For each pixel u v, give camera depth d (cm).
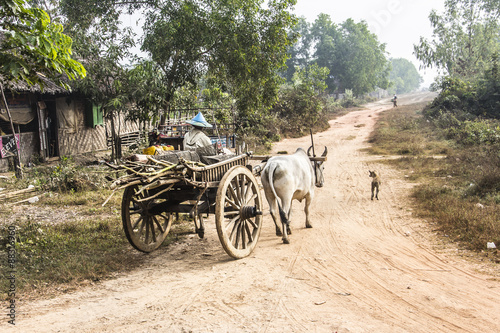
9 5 600
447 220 784
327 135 2881
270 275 553
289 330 399
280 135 2700
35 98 1602
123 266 612
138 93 1591
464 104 2762
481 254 620
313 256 634
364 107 5994
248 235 670
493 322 411
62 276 555
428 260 609
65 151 1784
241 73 1788
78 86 1552
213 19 1689
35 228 746
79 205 998
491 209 813
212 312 445
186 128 1522
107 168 1376
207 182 603
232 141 1547
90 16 1741
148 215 665
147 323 423
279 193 684
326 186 1286
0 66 661
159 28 1678
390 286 511
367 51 6450
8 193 1068
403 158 1662
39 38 616
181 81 1839
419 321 416
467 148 1739
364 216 908
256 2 1802
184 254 668
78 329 412
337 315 430
